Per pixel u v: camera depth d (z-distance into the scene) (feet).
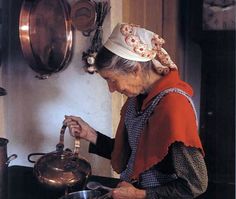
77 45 5.26
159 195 3.40
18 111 5.73
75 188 4.29
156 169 3.59
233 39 8.66
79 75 5.35
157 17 8.18
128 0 6.17
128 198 3.48
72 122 4.54
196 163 3.32
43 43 5.30
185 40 10.00
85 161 4.33
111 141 4.59
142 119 3.75
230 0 8.56
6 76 5.63
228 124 8.75
